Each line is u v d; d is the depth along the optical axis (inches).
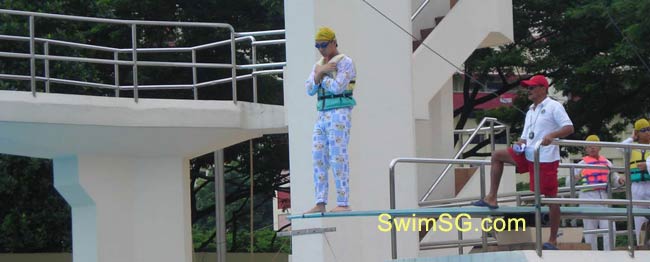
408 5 770.8
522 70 1423.5
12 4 1069.1
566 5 1256.8
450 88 919.7
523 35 1299.2
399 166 763.4
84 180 847.7
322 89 595.5
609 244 665.0
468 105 1390.3
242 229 1574.8
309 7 760.3
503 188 829.8
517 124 1349.7
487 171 839.7
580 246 637.3
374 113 765.3
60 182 863.7
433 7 896.3
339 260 747.4
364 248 758.5
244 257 1221.1
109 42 1165.7
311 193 760.3
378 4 770.2
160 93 1203.9
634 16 1105.4
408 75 768.3
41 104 787.4
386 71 769.6
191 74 1201.4
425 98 800.9
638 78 1210.0
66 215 1096.2
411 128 767.1
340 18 763.4
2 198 1078.4
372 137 762.8
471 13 824.3
